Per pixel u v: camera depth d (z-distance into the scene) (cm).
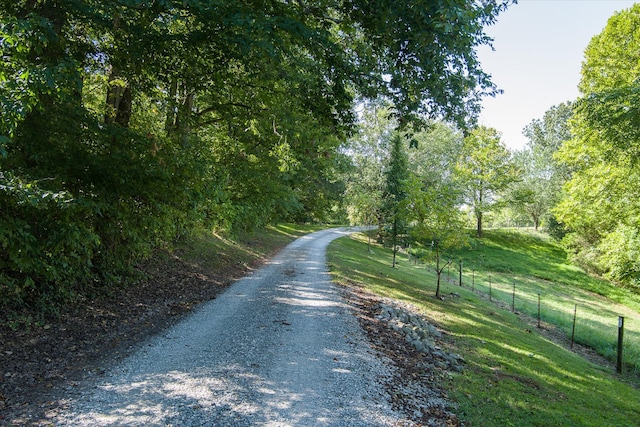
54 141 762
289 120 1406
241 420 455
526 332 1349
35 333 650
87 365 584
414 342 831
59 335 670
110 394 496
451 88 843
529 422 559
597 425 602
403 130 945
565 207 2783
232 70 1194
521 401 630
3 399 454
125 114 1094
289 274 1608
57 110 754
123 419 437
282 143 1505
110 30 852
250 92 1260
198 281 1273
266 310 988
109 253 987
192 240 1698
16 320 657
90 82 1122
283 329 832
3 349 574
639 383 1090
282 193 2008
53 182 725
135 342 702
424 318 1127
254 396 520
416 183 1525
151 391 512
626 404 776
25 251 645
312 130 1689
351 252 2800
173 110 1215
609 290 2953
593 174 2358
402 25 734
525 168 5331
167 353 656
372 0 752
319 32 827
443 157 5272
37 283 763
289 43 1000
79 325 730
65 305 780
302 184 2608
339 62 862
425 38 698
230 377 573
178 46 923
